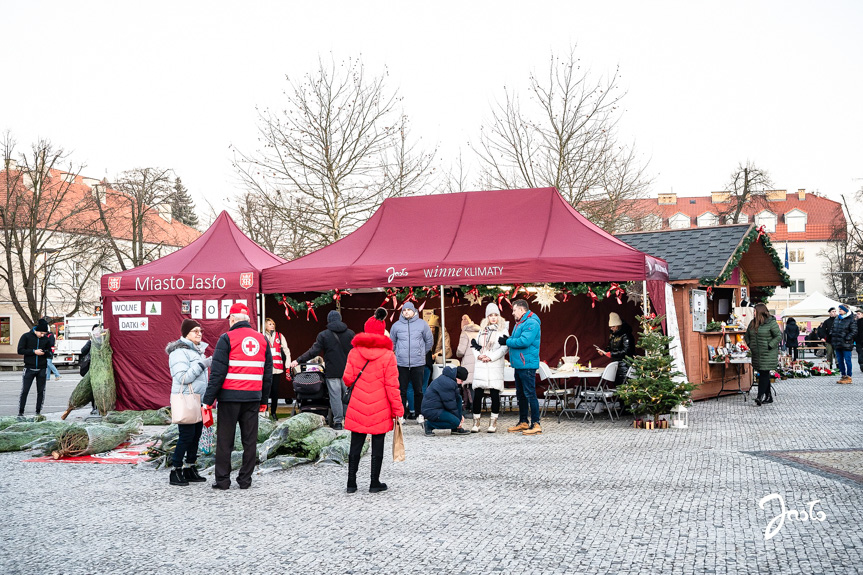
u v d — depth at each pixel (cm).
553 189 1505
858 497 713
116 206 5059
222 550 591
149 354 1508
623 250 1310
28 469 966
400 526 649
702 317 1728
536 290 1402
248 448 833
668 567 525
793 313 3709
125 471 944
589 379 1680
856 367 2861
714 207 8788
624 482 804
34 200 4353
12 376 3469
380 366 789
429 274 1383
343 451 969
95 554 585
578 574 516
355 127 2947
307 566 547
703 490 755
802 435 1112
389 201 1594
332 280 1439
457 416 1213
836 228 6075
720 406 1538
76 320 4159
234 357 820
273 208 2939
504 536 610
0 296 5181
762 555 546
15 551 597
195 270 1541
